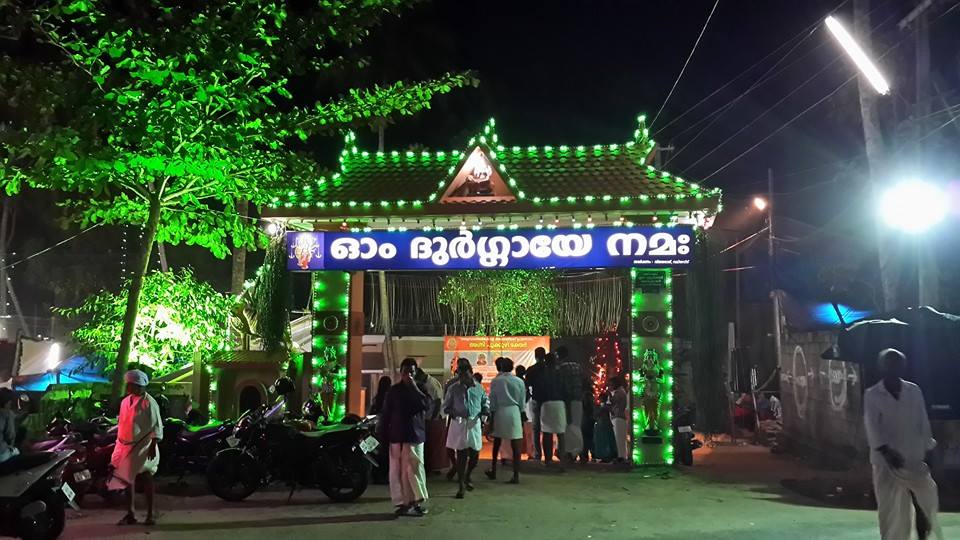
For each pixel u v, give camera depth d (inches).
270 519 374.6
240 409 605.6
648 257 542.0
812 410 645.9
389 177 589.0
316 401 535.8
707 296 557.0
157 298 630.5
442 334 818.8
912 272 650.8
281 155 536.4
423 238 563.5
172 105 471.5
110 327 635.5
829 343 593.0
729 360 920.3
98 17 475.5
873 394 282.7
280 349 597.9
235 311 663.8
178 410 604.4
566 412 552.4
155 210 533.3
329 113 550.9
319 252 573.6
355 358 597.9
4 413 326.6
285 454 423.8
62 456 331.9
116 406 508.7
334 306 593.6
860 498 421.1
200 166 496.1
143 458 361.4
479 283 778.2
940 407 422.9
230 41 489.7
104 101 470.0
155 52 477.4
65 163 492.4
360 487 417.7
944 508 389.1
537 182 558.3
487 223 587.2
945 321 428.5
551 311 774.5
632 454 553.9
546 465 540.7
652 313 560.7
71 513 390.0
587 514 383.6
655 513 385.7
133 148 509.4
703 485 474.3
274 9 505.7
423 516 379.9
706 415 568.7
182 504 414.9
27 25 495.5
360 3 528.4
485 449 669.9
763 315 1164.5
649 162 587.2
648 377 557.6
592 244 546.3
